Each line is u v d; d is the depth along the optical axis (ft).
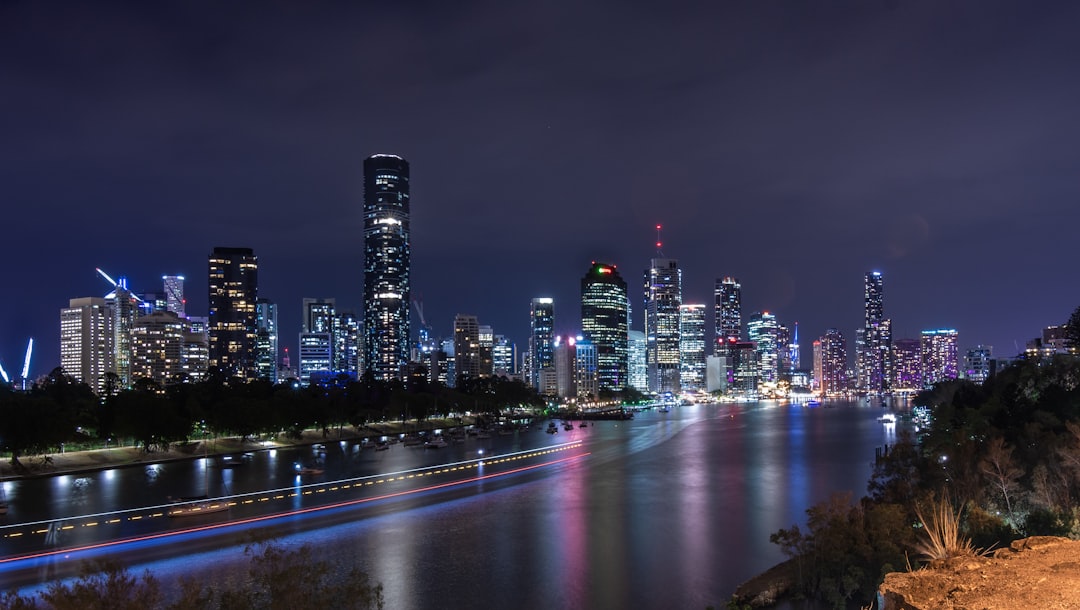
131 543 404.16
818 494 560.20
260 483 638.12
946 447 424.87
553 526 449.89
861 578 285.23
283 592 187.52
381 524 457.27
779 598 295.28
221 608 190.08
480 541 411.95
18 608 185.47
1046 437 396.57
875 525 299.58
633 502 532.32
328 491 590.96
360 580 204.33
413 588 329.52
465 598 316.19
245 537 406.82
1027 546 96.27
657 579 338.75
